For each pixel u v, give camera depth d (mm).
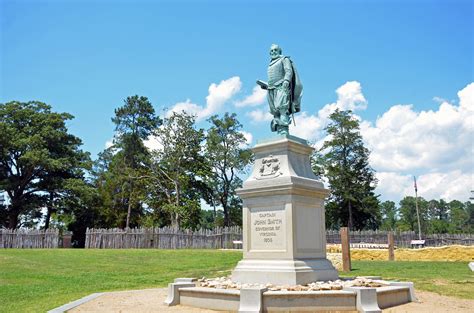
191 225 59656
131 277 20859
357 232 46156
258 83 15281
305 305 9836
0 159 58125
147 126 68500
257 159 13953
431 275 19594
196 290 11102
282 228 12516
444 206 129750
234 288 11242
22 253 28984
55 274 21453
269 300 9844
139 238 43688
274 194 12797
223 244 43031
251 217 13242
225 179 66438
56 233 44062
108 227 63812
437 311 10523
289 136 13703
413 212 117812
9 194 58688
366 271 21438
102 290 16438
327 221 71250
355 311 9820
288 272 11781
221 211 75438
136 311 10461
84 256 28422
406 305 11422
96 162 80750
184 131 55438
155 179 56656
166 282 19125
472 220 120438
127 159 67438
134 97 69125
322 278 12562
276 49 15508
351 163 70312
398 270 21953
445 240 46656
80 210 61812
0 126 56344
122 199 64500
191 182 59938
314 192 13219
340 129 71312
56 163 57156
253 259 12875
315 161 66500
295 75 15164
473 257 34156
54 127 61688
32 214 63281
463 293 14227
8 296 14680
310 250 12852
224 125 65000
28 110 60125
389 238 33031
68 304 11555
